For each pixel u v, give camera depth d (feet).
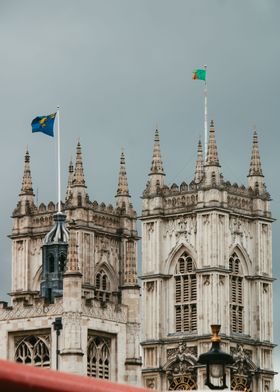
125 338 449.48
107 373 442.91
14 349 440.04
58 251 475.31
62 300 434.71
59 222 492.13
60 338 431.84
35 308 438.40
